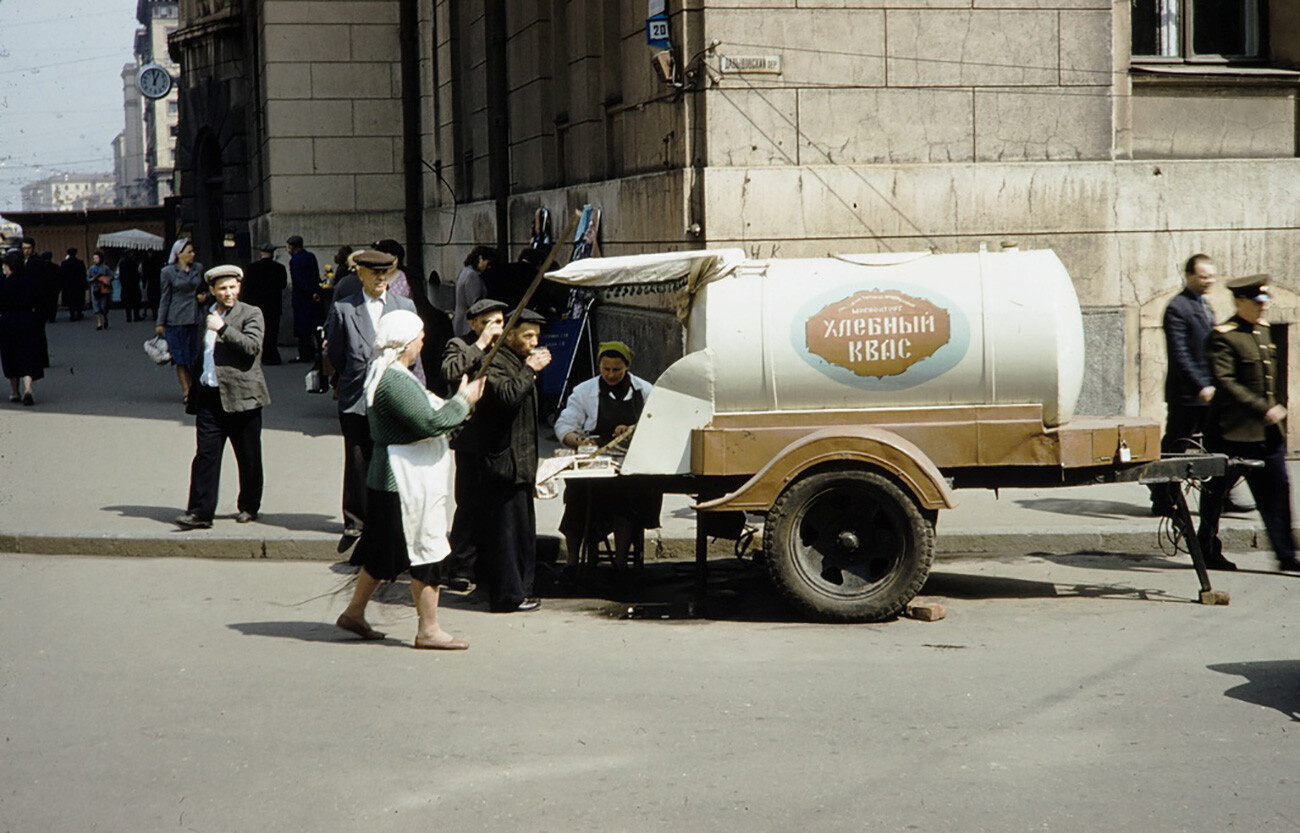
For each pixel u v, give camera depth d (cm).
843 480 748
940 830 463
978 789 500
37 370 1703
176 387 1888
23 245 2998
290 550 945
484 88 2028
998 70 1191
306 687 632
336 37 2612
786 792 498
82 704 605
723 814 478
